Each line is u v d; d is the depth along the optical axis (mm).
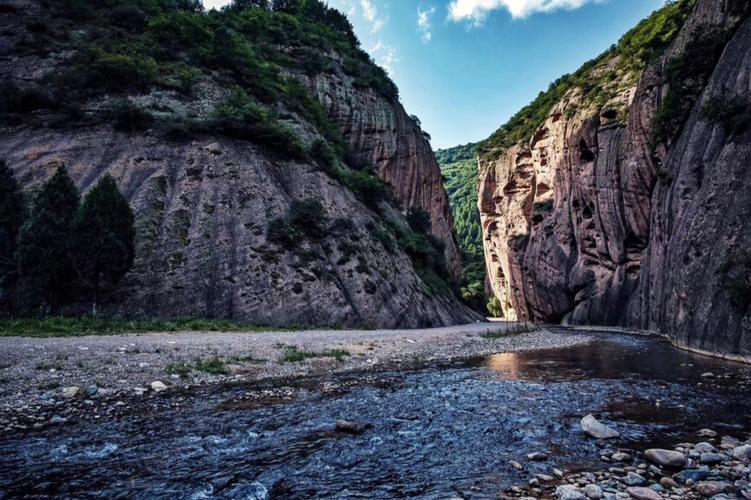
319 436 7754
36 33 38844
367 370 15617
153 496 5211
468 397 10961
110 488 5445
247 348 17406
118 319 22531
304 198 39281
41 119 32719
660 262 35312
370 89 77688
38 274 21359
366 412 9469
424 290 47125
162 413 9195
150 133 34750
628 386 12336
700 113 27547
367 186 51312
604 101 57719
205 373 13375
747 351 16344
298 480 5742
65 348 14211
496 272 91562
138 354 14469
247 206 33844
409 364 17391
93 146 32031
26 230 21594
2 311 21625
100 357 13516
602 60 69438
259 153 39156
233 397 10797
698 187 26000
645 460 6406
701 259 21172
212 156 35656
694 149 27109
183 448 7047
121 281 25375
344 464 6371
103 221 23438
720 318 18453
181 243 28953
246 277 29562
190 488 5457
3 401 9305
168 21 47375
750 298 16500
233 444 7289
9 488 5414
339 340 22359
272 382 12945
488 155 93875
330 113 67938
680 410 9477
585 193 58375
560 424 8438
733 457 6383
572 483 5523
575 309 59625
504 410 9594
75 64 37031
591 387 12219
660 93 42469
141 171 31953
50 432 7766
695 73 32594
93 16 44344
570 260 62219
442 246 69750
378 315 35344
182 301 26453
